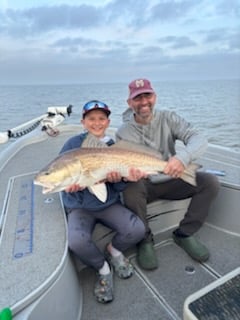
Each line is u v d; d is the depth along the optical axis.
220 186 2.19
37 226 1.71
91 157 1.64
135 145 1.81
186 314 1.09
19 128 3.69
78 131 4.38
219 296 1.16
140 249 1.94
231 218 2.20
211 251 2.04
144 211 1.94
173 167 1.82
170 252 2.06
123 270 1.82
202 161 2.64
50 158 3.10
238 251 2.03
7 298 1.16
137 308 1.60
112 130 3.07
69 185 1.60
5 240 1.57
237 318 1.06
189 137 2.01
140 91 1.98
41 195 2.12
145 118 2.06
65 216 1.82
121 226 1.75
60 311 1.31
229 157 2.75
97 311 1.59
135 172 1.75
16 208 1.93
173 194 2.13
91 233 1.75
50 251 1.47
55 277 1.29
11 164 2.92
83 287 1.77
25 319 1.10
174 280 1.79
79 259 1.72
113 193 1.82
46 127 4.16
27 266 1.35
